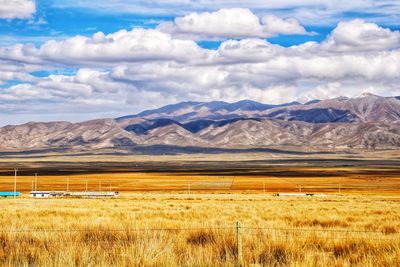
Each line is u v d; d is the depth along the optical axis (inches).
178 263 601.9
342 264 603.2
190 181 7805.1
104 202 2866.6
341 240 754.8
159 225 999.0
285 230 869.8
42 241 741.9
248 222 1230.9
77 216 1393.9
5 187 6314.0
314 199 3646.7
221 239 741.3
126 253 619.5
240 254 618.8
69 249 641.6
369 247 709.3
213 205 2422.5
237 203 2753.4
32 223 1066.1
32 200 3302.2
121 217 1339.8
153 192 5374.0
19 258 629.6
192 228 866.1
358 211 1889.8
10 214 1422.2
